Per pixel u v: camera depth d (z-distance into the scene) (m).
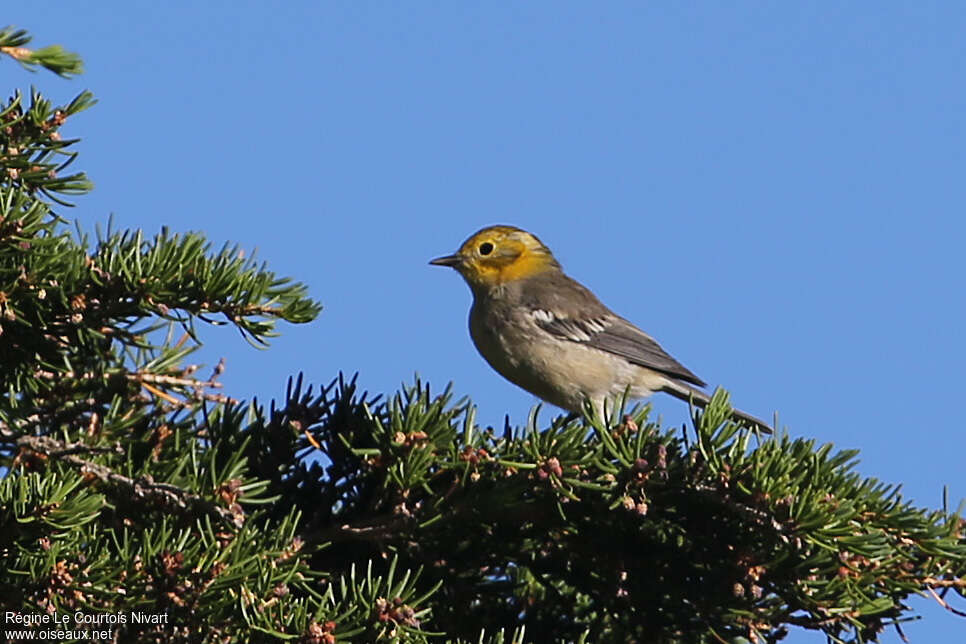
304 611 8.18
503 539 10.08
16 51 7.36
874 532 8.70
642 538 9.96
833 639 9.17
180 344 10.18
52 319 9.52
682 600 9.79
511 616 10.37
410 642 8.35
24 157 9.05
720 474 9.01
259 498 10.09
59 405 9.84
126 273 9.13
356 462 10.29
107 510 8.93
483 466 9.52
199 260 9.37
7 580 8.06
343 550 10.04
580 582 10.14
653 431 9.90
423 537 9.95
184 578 8.02
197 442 9.79
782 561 9.09
